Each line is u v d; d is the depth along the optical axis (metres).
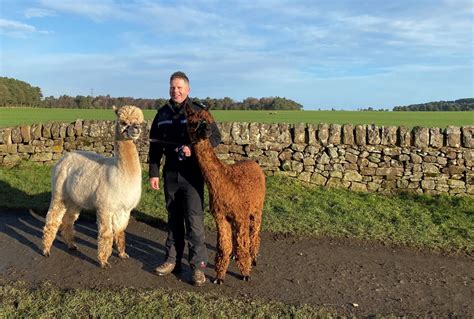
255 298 4.70
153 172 5.34
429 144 9.10
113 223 5.42
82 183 5.52
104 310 4.24
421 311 4.55
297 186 9.38
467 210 8.24
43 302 4.40
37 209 7.93
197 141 4.75
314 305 4.56
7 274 5.20
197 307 4.35
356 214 7.86
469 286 5.21
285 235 6.88
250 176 5.11
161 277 5.21
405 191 9.14
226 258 5.01
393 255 6.16
